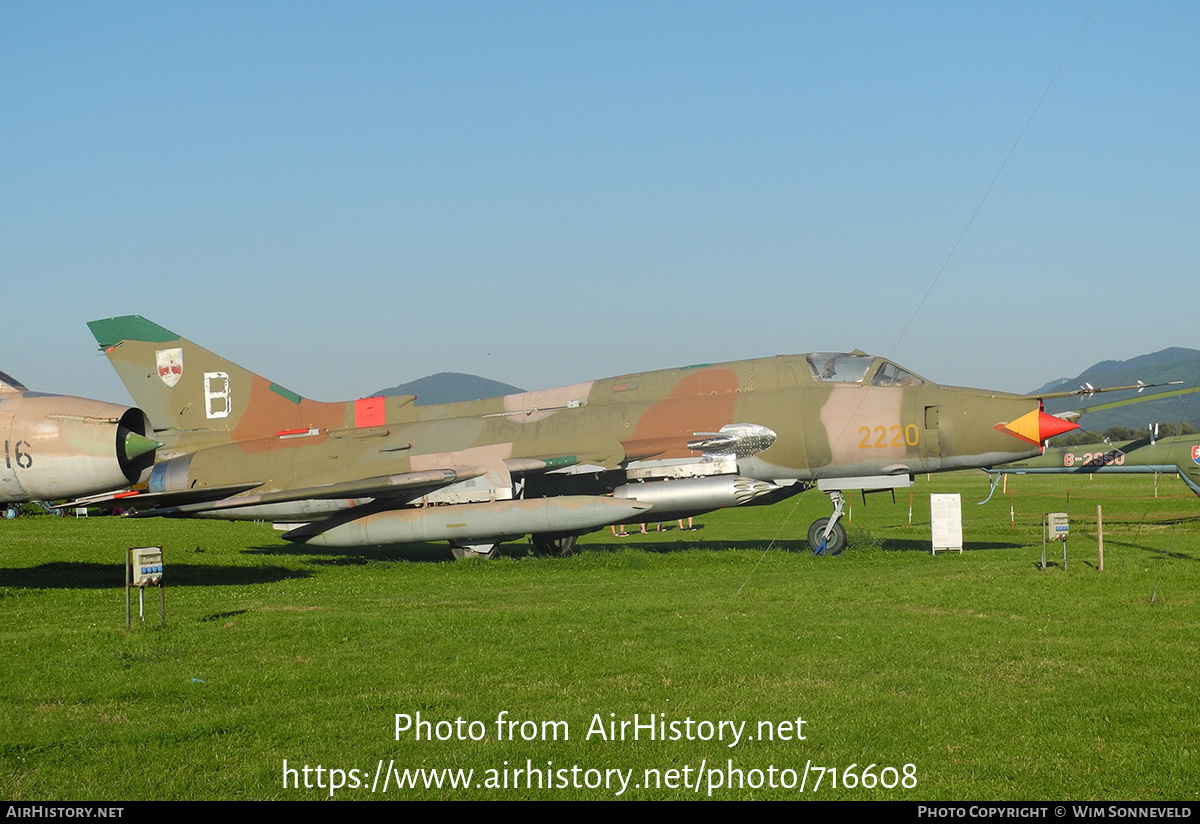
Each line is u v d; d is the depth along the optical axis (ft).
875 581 53.16
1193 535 82.74
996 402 68.18
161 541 91.45
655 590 52.65
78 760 24.85
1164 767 23.81
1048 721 27.43
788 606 45.70
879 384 71.46
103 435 51.24
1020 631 39.19
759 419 71.97
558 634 39.55
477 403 82.23
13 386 53.47
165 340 85.35
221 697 30.58
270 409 83.82
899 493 194.08
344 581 59.82
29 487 51.57
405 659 35.47
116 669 34.06
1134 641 37.17
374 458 78.02
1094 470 110.32
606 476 75.66
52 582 60.49
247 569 67.77
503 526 68.18
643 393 77.66
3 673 33.68
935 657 34.88
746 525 114.93
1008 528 96.02
